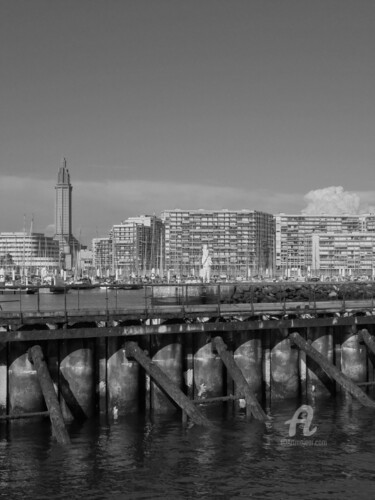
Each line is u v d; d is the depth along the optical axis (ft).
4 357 114.32
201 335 130.52
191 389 130.00
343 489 92.84
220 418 124.47
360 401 131.64
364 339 148.15
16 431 113.19
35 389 115.44
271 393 139.13
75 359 118.32
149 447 107.76
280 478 96.12
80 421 118.83
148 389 125.59
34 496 89.40
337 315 148.66
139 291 488.02
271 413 129.18
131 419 121.90
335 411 132.57
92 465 99.76
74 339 118.21
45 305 219.82
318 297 198.80
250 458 103.96
